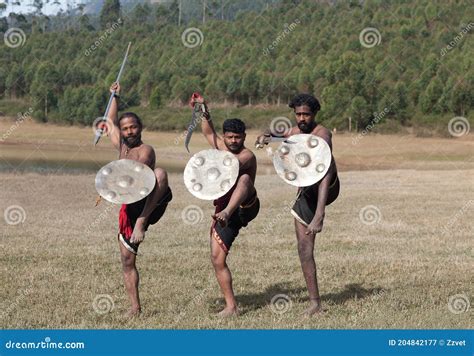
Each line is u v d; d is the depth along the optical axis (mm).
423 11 66875
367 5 72250
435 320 6996
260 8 83125
